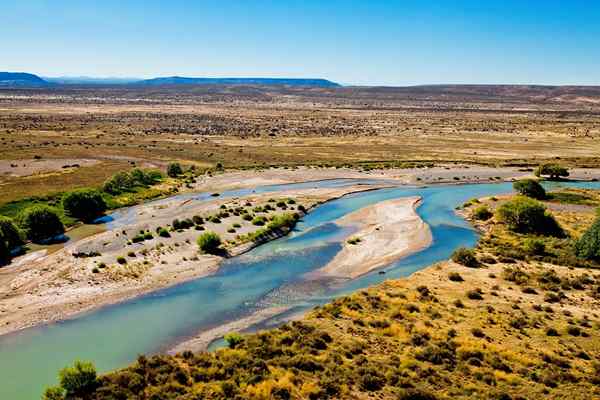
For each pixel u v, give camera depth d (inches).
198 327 1608.0
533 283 1897.1
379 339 1391.5
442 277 2005.4
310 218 3127.5
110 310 1728.6
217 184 4163.4
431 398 1055.6
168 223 2854.3
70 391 1114.1
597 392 1093.1
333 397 1080.2
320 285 2009.1
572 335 1424.7
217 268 2188.7
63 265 2140.7
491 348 1315.2
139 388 1137.4
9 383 1269.7
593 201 3523.6
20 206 3125.0
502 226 2881.4
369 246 2532.0
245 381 1145.4
